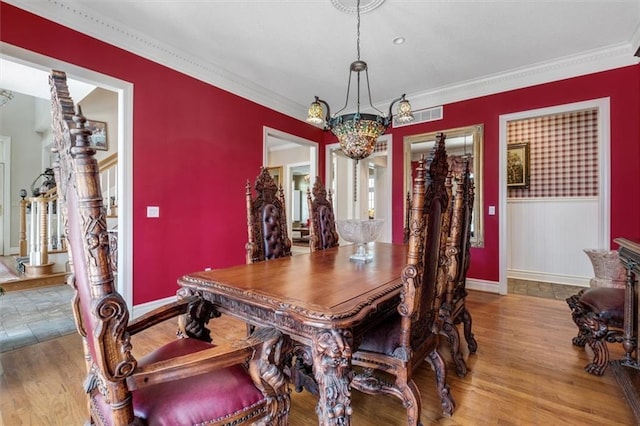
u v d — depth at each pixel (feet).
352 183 21.03
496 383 6.04
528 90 11.93
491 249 12.75
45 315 9.74
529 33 9.33
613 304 6.38
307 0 7.86
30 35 7.38
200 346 4.05
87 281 2.51
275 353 3.45
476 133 13.00
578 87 10.98
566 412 5.15
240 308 4.46
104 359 2.46
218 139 11.91
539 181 15.01
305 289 4.42
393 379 6.43
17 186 20.94
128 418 2.66
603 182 10.58
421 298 4.41
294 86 13.50
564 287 13.53
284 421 3.50
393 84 13.25
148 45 9.64
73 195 2.59
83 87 14.37
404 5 8.03
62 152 2.72
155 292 9.89
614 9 8.20
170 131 10.34
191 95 10.96
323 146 17.93
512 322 9.27
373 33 9.34
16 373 6.33
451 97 13.66
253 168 13.34
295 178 32.35
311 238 9.02
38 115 21.17
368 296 4.11
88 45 8.36
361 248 7.73
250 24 8.89
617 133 10.35
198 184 11.21
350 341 3.57
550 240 14.66
